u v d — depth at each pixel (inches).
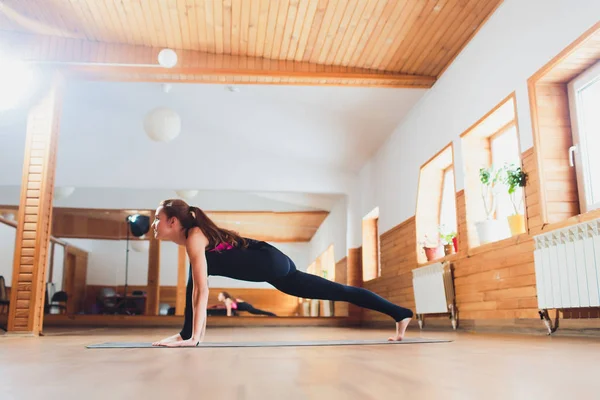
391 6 196.2
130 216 386.3
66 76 245.3
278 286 107.7
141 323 342.0
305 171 374.0
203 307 100.2
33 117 227.1
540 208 156.7
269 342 113.8
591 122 154.3
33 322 205.9
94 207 362.9
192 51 244.7
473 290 201.2
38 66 236.8
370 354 77.2
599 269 125.8
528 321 162.4
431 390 38.1
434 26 204.1
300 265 466.3
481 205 208.5
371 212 346.9
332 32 219.3
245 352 82.9
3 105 226.2
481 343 110.3
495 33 186.2
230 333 208.1
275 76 245.3
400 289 285.6
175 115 285.4
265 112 315.9
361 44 224.7
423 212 260.2
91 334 208.2
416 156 265.6
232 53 243.1
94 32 236.7
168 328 306.7
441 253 246.5
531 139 162.4
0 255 376.2
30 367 60.8
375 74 241.4
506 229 195.6
